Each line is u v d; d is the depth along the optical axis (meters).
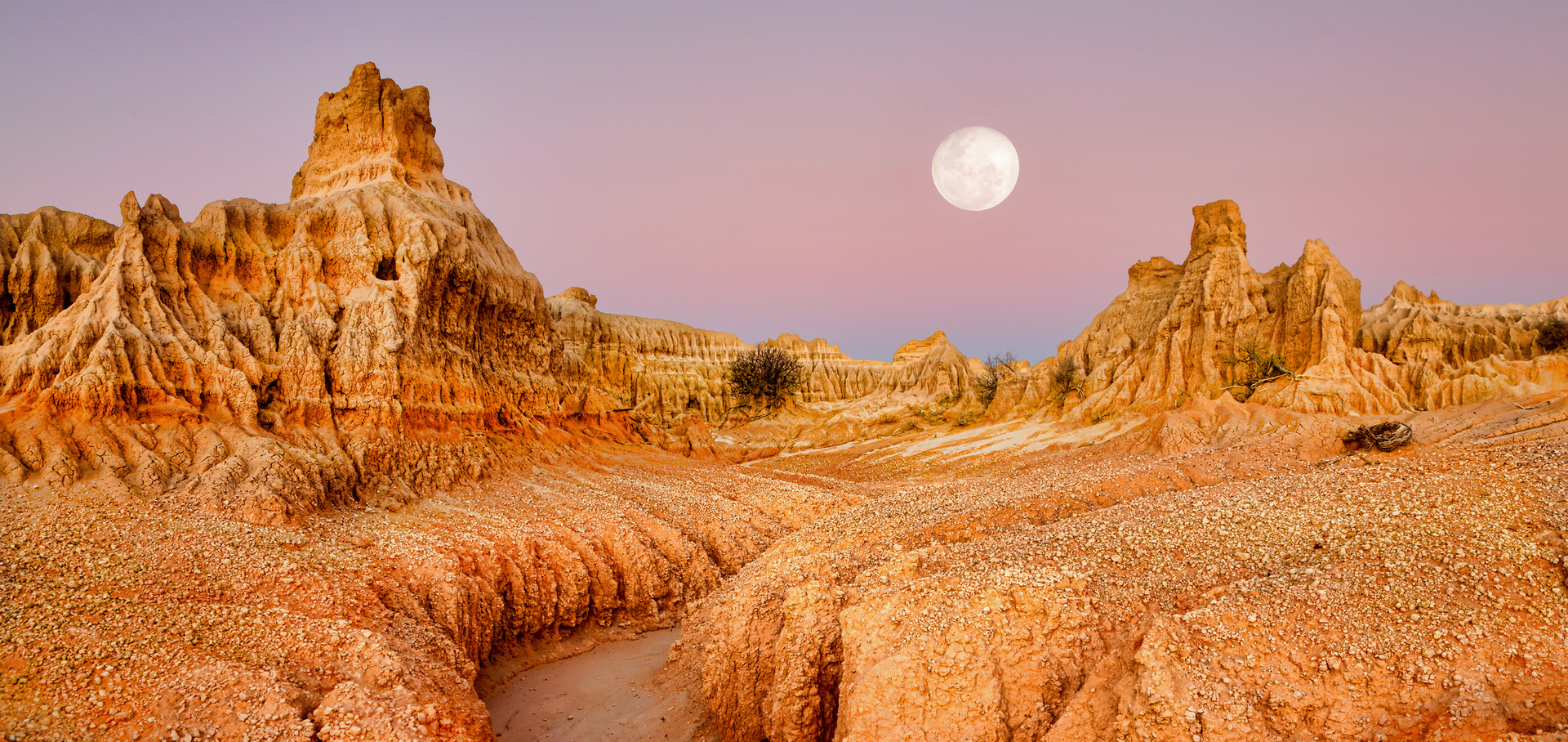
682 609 30.47
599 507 33.16
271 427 28.39
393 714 15.30
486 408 38.69
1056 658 14.19
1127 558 16.78
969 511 26.36
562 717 21.81
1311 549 15.33
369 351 32.06
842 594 18.58
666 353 117.06
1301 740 11.02
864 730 14.01
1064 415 68.44
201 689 14.76
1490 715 10.10
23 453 22.67
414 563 23.28
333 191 40.69
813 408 120.12
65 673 14.56
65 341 25.88
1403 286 71.75
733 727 19.20
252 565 20.25
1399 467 18.27
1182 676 12.21
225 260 31.89
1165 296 71.38
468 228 43.53
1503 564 12.65
